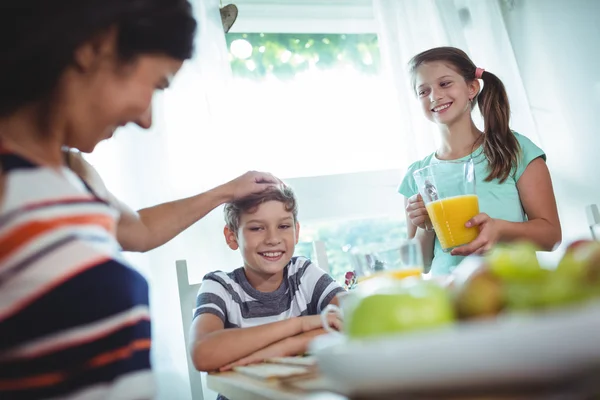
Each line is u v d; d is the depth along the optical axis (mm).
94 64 689
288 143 2182
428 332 426
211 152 1880
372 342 409
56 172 686
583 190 2279
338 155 2229
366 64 2328
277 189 1467
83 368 607
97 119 723
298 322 1010
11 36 626
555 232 1636
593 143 2215
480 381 372
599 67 2146
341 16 2330
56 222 616
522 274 491
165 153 1832
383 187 2221
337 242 2164
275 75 2213
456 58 1811
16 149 657
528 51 2412
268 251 1443
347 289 1701
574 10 2223
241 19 2193
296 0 2268
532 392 381
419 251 838
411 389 396
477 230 1314
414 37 2221
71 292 600
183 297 1446
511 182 1771
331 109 2252
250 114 2158
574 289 439
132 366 645
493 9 2338
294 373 672
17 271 585
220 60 1953
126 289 645
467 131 1852
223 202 1281
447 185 1699
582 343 344
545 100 2387
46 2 631
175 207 1186
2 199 602
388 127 2287
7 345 586
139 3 676
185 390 1716
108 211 710
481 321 482
